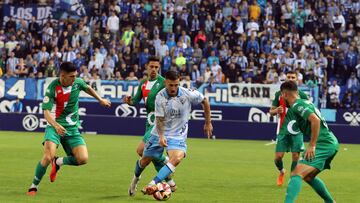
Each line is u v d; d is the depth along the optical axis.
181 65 83.06
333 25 91.75
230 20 90.69
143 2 94.94
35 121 79.75
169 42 87.94
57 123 30.19
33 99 81.62
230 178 39.56
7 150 54.56
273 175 41.69
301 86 78.81
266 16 92.31
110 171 41.47
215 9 92.56
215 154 56.28
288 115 35.47
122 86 81.12
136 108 80.69
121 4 93.94
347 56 85.88
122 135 78.25
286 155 57.06
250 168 45.69
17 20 96.19
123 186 34.56
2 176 37.78
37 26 93.62
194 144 68.00
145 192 29.02
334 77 85.94
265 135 76.88
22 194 30.84
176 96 29.27
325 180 39.97
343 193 34.28
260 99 79.69
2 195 30.38
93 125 79.44
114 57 84.88
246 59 83.88
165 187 29.48
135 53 86.25
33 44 89.06
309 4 93.62
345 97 82.25
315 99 78.31
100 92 81.44
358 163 51.31
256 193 33.22
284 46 87.25
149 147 30.16
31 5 96.69
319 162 26.23
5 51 88.88
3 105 82.12
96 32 88.06
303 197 31.98
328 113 80.12
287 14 92.31
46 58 85.62
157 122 29.22
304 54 84.62
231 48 87.94
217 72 82.25
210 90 80.44
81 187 33.78
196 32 90.75
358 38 89.88
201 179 38.75
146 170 42.47
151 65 32.69
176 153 29.20
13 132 77.69
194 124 78.81
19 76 84.38
